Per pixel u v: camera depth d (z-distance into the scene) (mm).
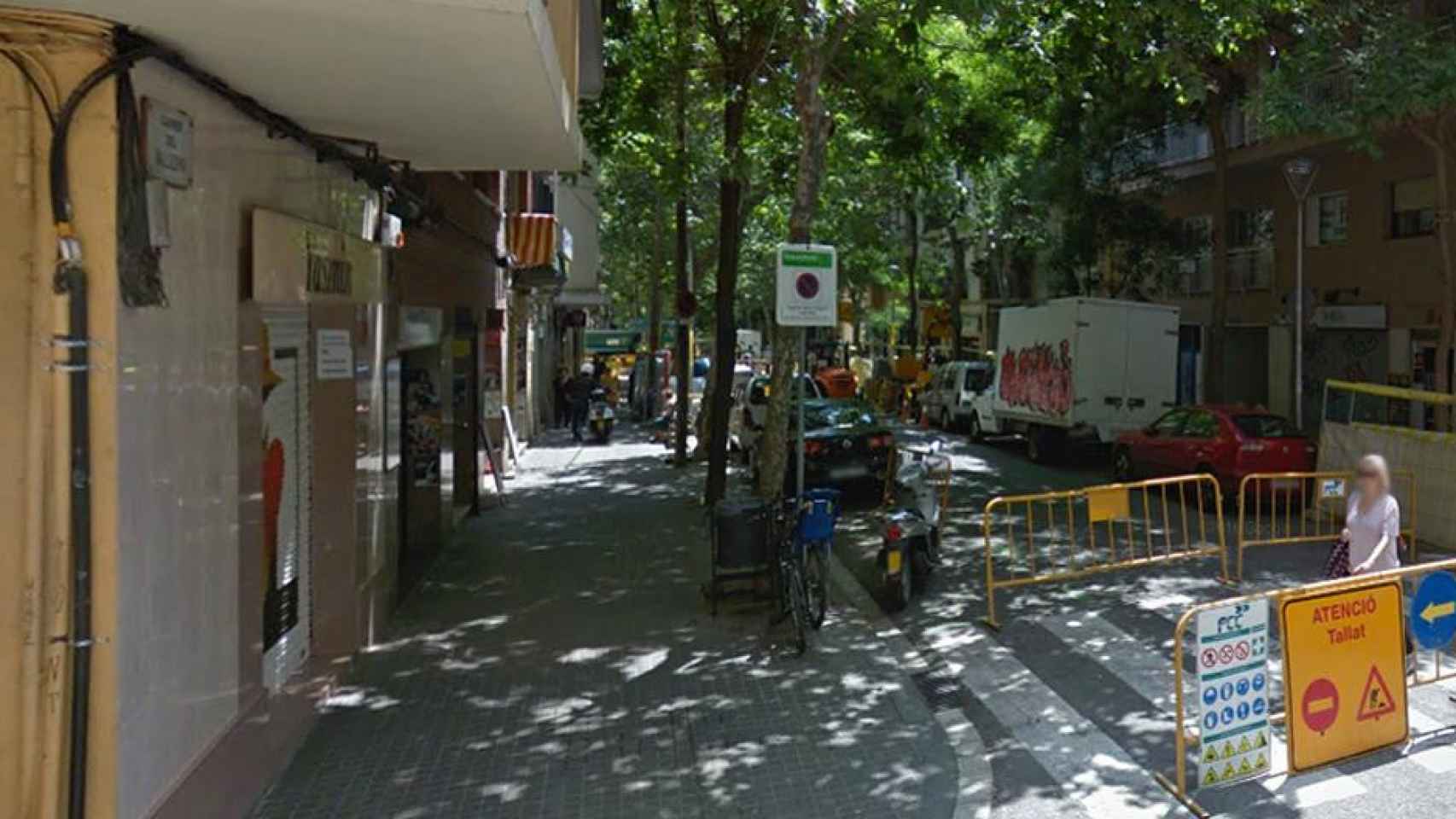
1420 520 10680
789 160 14945
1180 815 4590
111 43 3270
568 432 25969
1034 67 11398
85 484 3201
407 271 8320
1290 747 4746
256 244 4520
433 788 4820
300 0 3195
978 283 40250
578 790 4805
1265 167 20234
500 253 14875
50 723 3188
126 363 3324
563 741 5391
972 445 21391
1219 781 4672
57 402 3168
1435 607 5609
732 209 12391
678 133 14742
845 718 5723
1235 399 23047
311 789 4809
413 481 10125
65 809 3217
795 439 12922
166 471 3660
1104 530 11367
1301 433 12953
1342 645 4914
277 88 4359
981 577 9297
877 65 11156
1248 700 4754
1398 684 5078
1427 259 17047
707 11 12406
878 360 42188
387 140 5895
